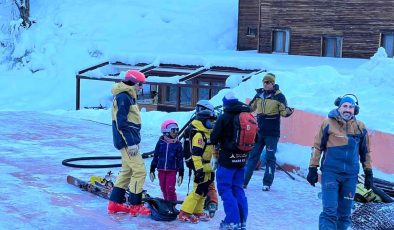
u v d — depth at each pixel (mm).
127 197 7367
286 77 14883
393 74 13062
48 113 17203
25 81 33844
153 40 34719
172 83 22766
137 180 6914
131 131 6762
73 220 6793
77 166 9742
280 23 28750
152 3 39031
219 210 7477
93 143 12281
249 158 8672
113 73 27938
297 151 10383
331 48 27516
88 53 34656
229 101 6160
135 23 36719
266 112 8523
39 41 36344
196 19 36594
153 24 36438
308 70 15242
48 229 6434
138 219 6934
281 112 8492
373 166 9344
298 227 6898
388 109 11172
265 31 29281
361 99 12148
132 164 6871
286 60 25188
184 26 35969
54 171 9438
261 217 7273
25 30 37531
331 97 12367
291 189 8828
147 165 10117
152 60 27000
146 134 13414
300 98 12500
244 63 23344
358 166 5957
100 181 8148
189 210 6828
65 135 13188
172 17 37000
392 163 9047
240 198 6277
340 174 5883
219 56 26891
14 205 7332
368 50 26359
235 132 6082
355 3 26531
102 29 36500
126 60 27594
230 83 21297
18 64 35844
